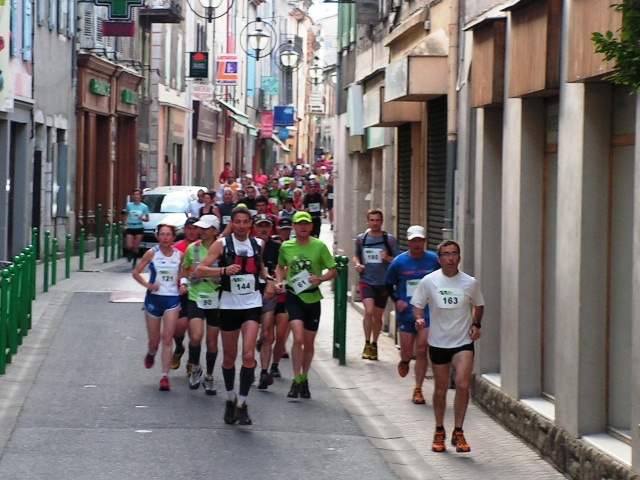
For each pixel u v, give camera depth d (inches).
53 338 894.4
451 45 764.0
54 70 1625.2
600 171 514.6
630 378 492.4
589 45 476.7
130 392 689.6
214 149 3225.9
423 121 905.5
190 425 604.4
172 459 530.6
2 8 1208.8
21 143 1475.1
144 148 2277.3
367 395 717.9
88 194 1867.6
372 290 852.0
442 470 531.5
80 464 515.8
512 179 625.3
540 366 609.6
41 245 1581.0
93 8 1793.8
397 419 647.8
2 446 545.0
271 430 602.2
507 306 628.1
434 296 559.8
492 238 688.4
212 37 3061.0
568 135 532.4
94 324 973.2
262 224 770.2
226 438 578.6
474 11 721.0
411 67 796.6
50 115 1608.0
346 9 1382.9
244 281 599.5
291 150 5118.1
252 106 3912.4
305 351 697.0
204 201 1378.0
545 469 536.1
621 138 500.7
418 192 944.9
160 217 1685.5
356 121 1194.0
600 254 515.8
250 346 601.0
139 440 565.9
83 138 1817.2
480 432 615.5
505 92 638.5
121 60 1991.9
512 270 621.9
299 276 684.7
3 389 689.6
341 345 832.9
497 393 641.6
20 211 1478.8
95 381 721.6
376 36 1154.7
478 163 695.7
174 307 705.0
